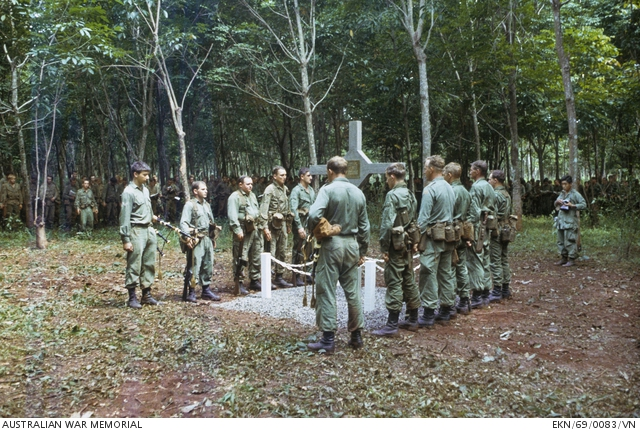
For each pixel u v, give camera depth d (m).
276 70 13.71
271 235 7.53
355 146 7.91
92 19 7.74
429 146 12.08
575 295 6.97
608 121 16.22
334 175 4.63
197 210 6.36
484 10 13.73
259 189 16.25
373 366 4.12
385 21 13.95
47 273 7.57
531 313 6.04
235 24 11.53
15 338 4.51
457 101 17.09
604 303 6.49
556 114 16.34
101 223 13.98
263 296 6.62
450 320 5.70
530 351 4.63
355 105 17.52
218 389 3.56
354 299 4.51
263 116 13.09
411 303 5.21
